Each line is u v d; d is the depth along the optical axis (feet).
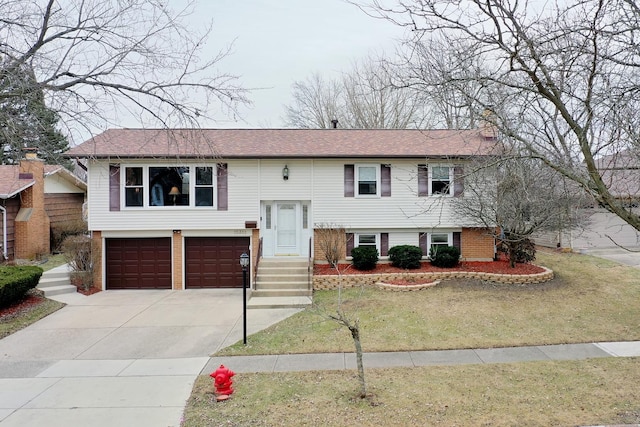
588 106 20.22
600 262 55.52
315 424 18.71
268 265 51.80
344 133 60.90
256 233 52.75
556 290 43.39
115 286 53.06
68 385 24.43
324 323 35.88
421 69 28.91
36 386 24.35
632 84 20.68
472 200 47.37
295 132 61.05
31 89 20.80
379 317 36.83
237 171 52.65
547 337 31.17
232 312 41.22
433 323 34.94
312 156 51.08
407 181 53.01
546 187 40.98
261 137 58.18
